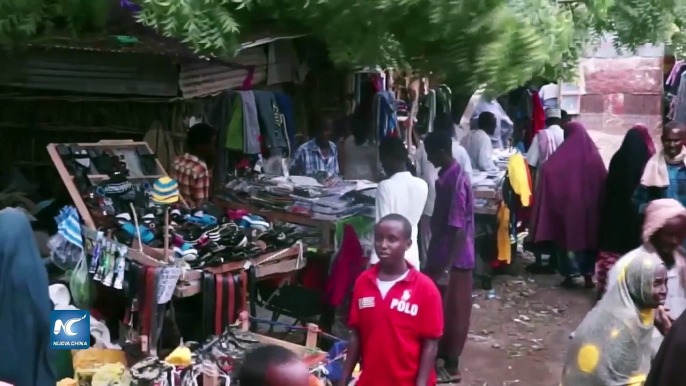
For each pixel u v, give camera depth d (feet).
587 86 39.88
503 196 23.99
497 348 18.74
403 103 30.99
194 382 12.59
